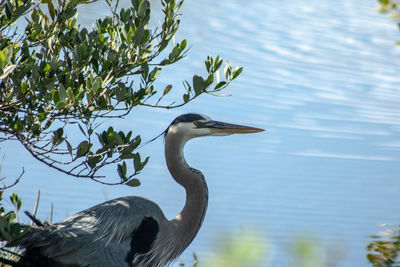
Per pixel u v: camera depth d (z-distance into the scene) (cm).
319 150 1564
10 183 1329
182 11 2658
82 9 2394
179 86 1866
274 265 952
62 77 784
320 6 2891
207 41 2280
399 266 1061
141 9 802
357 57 2197
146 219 873
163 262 916
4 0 795
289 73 2038
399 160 1520
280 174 1434
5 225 692
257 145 1587
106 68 791
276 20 2619
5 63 641
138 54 779
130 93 825
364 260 1099
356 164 1484
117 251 833
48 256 786
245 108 1772
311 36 2405
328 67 2108
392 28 2561
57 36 816
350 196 1338
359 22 2636
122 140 832
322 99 1859
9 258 893
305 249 505
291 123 1703
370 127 1683
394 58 2231
